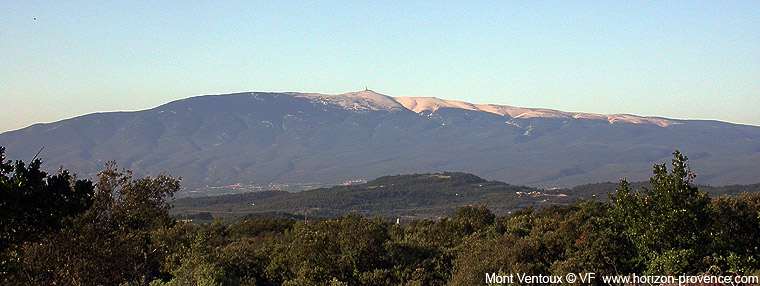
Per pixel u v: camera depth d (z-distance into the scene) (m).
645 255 26.03
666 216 25.06
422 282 34.03
